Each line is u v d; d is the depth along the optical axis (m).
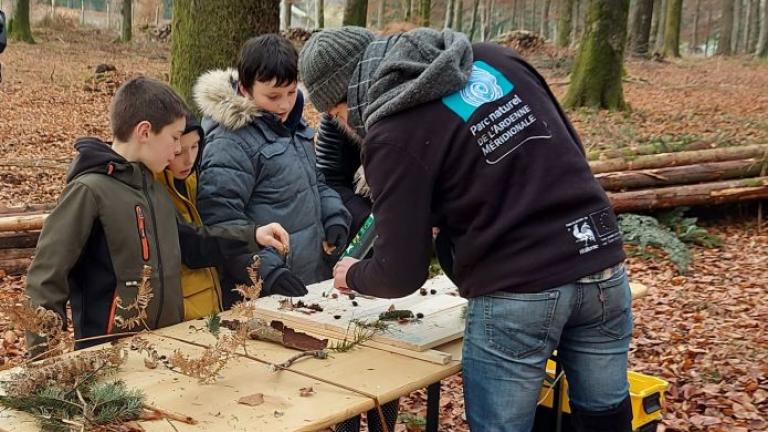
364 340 2.37
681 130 12.34
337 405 1.91
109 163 2.43
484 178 1.97
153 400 1.92
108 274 2.46
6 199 8.02
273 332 2.37
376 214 2.05
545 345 2.03
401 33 2.18
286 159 3.11
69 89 16.55
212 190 2.94
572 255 1.98
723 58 32.03
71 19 34.88
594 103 14.40
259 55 2.95
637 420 2.71
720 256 7.32
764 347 5.09
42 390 1.89
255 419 1.82
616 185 8.04
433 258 5.91
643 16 28.02
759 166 8.24
